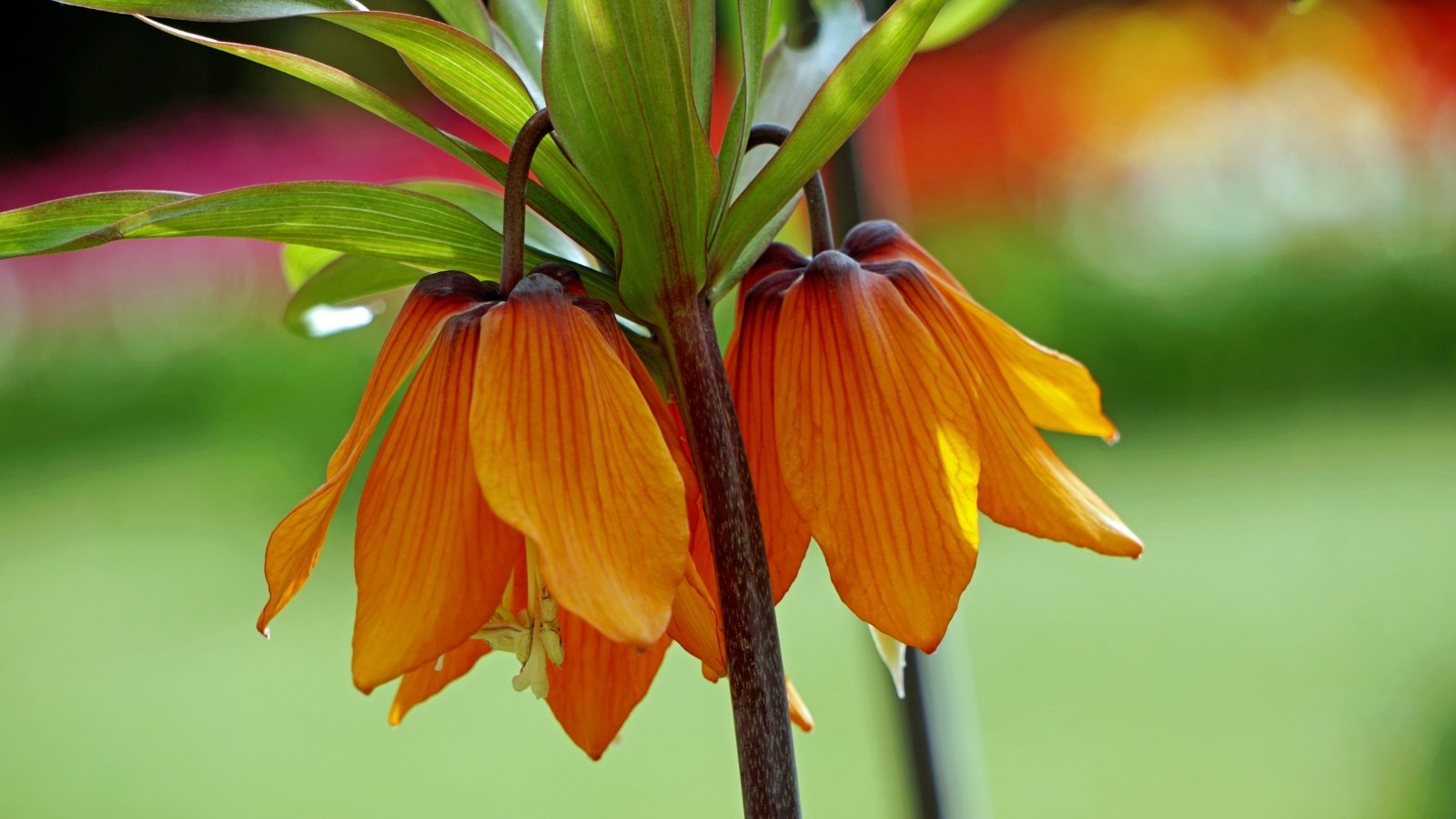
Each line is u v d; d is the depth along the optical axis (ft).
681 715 6.50
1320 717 5.52
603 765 5.87
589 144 1.99
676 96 1.98
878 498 2.06
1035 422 2.22
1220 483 8.49
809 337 2.09
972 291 10.61
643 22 1.97
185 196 2.07
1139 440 9.67
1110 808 5.00
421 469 2.03
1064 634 6.77
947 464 2.07
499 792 5.63
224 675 7.15
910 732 2.49
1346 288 10.32
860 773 5.49
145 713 6.73
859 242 2.17
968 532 2.06
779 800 2.01
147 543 9.26
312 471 9.87
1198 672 6.13
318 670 7.17
